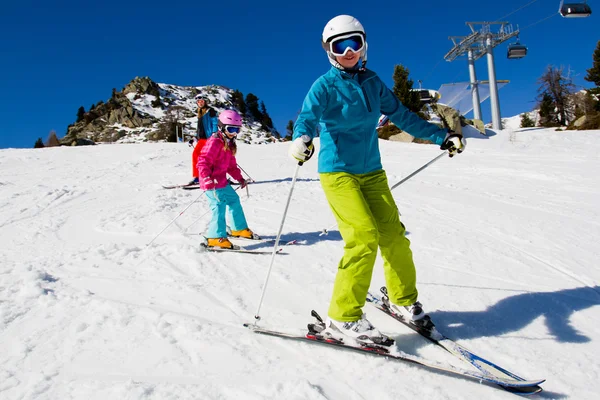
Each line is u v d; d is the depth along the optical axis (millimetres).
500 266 3600
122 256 4074
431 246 4172
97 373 2125
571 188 7301
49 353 2320
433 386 1968
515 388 1909
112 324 2635
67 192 7734
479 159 10992
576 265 3590
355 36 2270
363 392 1936
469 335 2463
